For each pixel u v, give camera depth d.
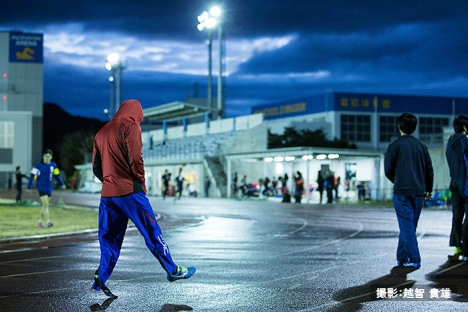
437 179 40.62
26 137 90.00
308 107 84.12
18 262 10.98
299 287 8.37
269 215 25.14
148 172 62.09
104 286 7.54
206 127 63.53
